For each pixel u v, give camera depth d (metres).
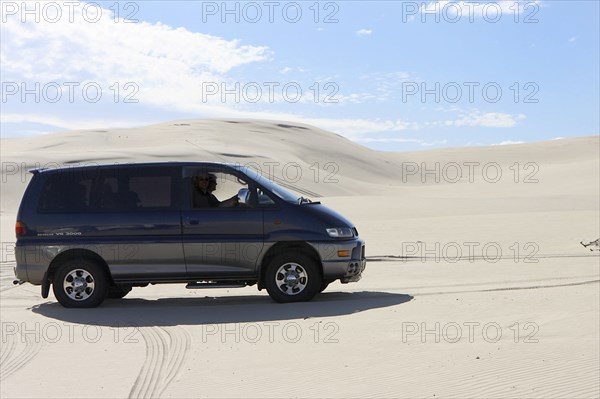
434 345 8.71
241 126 172.62
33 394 7.32
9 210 83.56
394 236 27.02
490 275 15.97
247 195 12.75
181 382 7.57
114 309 12.60
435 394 6.64
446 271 17.03
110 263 12.67
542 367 7.44
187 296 14.22
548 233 25.55
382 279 15.88
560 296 12.20
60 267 12.80
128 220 12.70
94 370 8.28
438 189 123.62
